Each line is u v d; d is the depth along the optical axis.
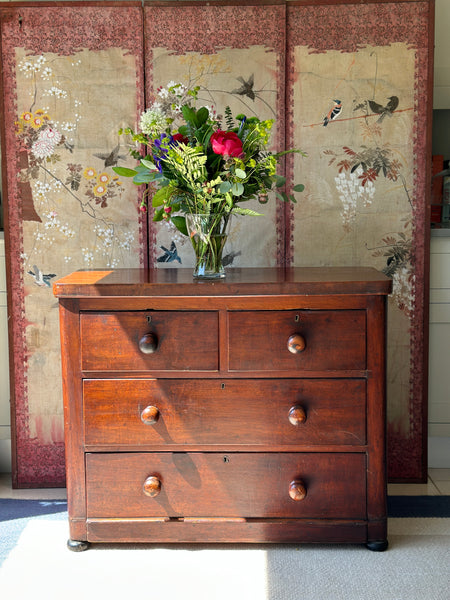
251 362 2.00
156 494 1.99
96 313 2.01
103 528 2.05
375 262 2.55
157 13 2.46
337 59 2.47
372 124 2.49
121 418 2.03
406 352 2.57
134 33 2.47
